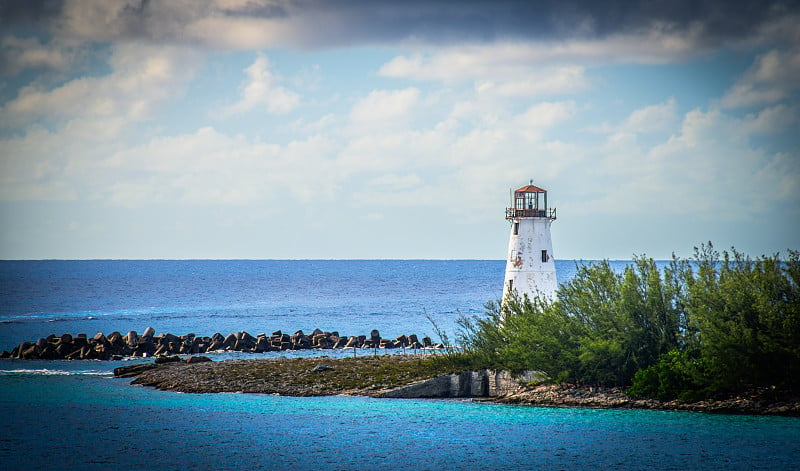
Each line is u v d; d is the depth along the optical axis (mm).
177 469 88625
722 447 92000
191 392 122562
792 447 91438
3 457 92312
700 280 105938
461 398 115750
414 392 116875
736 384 101188
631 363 109375
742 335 99500
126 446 96125
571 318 112250
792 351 96750
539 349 111375
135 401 117375
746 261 107000
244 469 88688
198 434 100625
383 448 94812
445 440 97000
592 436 97000
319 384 122625
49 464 90375
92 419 107562
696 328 106125
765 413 100562
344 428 102500
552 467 87625
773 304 100875
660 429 98125
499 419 104750
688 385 105500
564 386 112750
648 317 108312
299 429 102188
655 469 86438
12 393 123750
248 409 111812
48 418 108188
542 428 100375
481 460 90438
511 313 119125
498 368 116438
